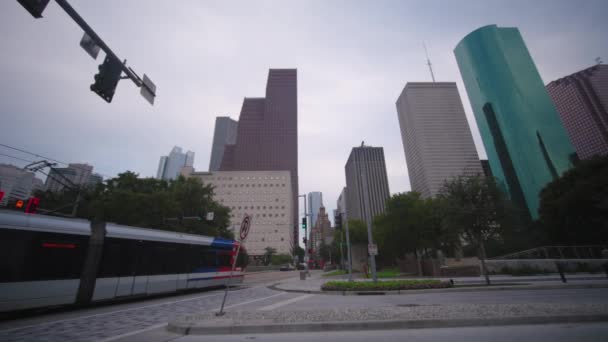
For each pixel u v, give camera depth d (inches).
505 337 216.7
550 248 1048.8
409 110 6446.9
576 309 291.6
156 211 1262.3
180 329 258.7
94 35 255.8
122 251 509.0
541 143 4906.5
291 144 6968.5
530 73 5413.4
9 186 1051.3
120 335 256.1
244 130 7081.7
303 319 280.4
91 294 444.5
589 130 5024.6
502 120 5319.9
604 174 1205.1
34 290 378.3
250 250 4722.0
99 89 274.1
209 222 1737.2
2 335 263.9
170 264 609.0
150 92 318.0
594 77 5157.5
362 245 2281.0
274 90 7421.3
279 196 4975.4
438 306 344.5
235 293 681.0
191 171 5014.8
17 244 373.1
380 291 580.4
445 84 6456.7
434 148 5930.1
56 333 270.1
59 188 1553.9
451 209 695.7
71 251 431.5
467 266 1055.6
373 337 228.7
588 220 1266.0
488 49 5743.1
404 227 1446.9
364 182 754.8
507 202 665.6
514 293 513.7
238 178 5078.7
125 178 1466.5
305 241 1451.8
